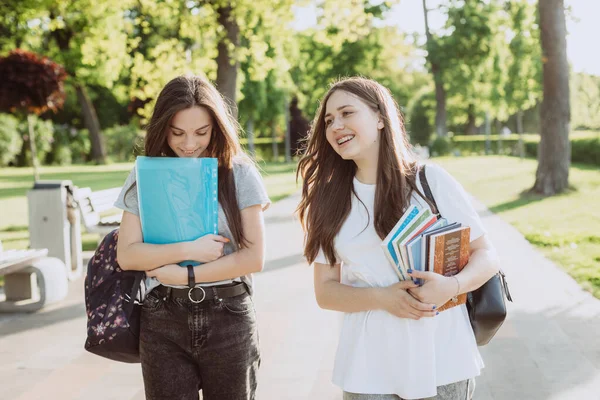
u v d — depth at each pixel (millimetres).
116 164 41688
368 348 2184
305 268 7758
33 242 7418
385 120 2207
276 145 45812
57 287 6273
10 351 4992
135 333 2363
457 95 44656
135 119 46875
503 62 38469
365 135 2186
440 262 2066
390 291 2107
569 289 6523
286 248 9164
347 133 2191
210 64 16109
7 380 4375
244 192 2365
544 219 11461
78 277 7641
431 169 2250
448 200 2209
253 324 2395
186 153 2344
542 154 15719
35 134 38125
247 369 2373
